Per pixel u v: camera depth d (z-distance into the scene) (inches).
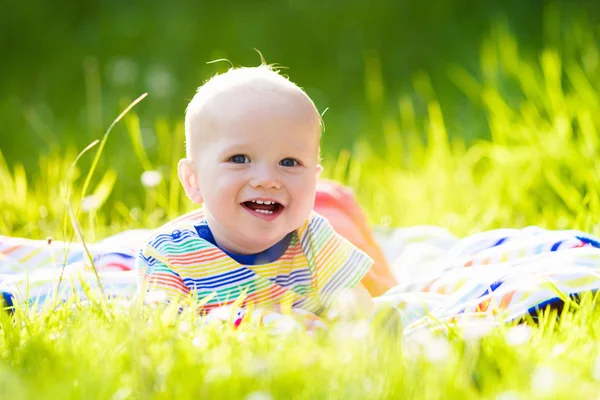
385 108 316.2
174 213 185.0
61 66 363.6
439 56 358.9
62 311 109.9
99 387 83.5
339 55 373.4
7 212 185.6
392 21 385.7
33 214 187.2
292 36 383.9
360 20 388.8
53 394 80.7
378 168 239.5
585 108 197.9
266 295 119.5
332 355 88.7
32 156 277.1
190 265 119.0
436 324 105.0
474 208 195.0
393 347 91.4
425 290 137.6
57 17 396.5
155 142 255.0
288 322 102.4
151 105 311.1
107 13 401.7
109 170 222.2
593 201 168.4
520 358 89.7
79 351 93.0
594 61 229.1
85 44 378.9
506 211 187.9
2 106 327.3
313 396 81.5
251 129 116.3
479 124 257.4
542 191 188.5
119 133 276.8
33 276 133.3
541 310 111.2
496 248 144.3
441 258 165.2
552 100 204.4
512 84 241.3
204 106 119.9
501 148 201.9
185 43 376.2
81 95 333.4
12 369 91.9
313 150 120.2
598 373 87.0
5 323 106.4
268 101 117.6
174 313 103.1
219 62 361.7
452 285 135.0
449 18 379.2
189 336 97.4
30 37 383.6
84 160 251.3
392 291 139.8
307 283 123.9
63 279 130.3
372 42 378.0
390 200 215.2
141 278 121.3
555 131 194.1
